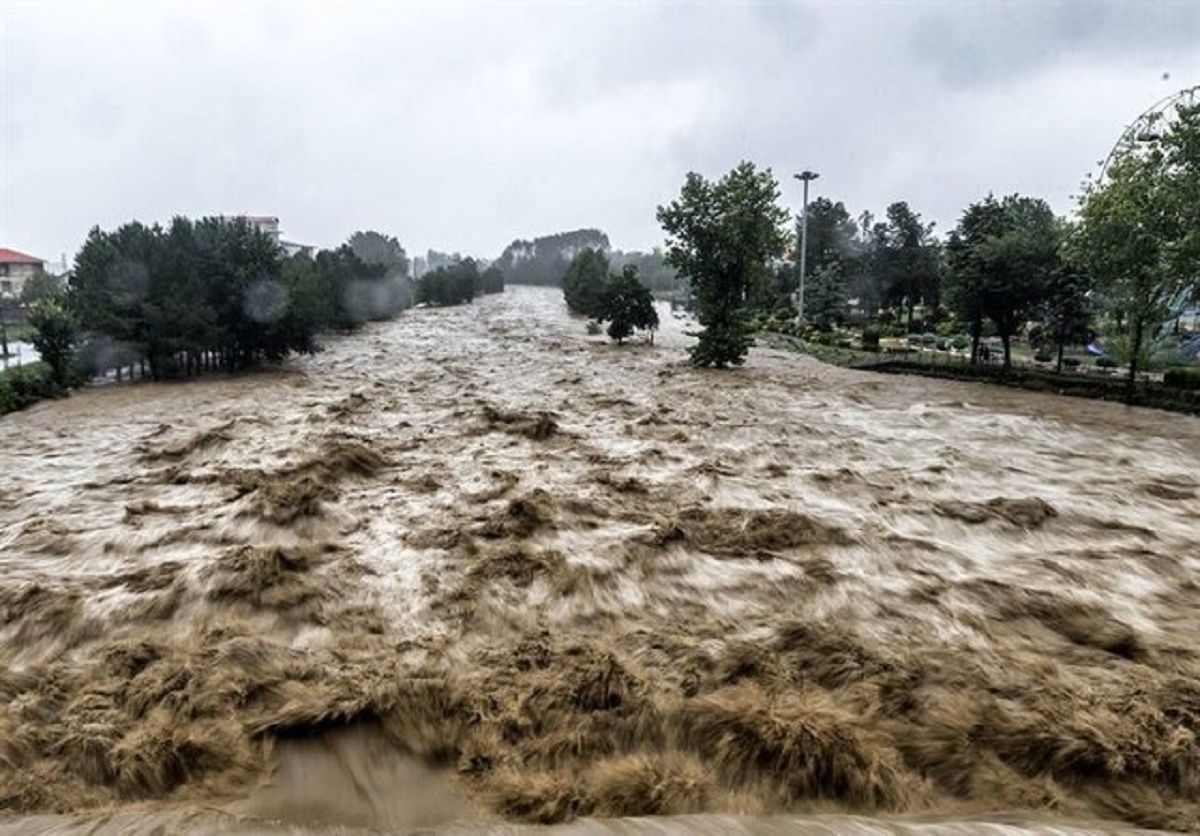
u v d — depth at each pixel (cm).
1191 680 667
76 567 916
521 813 515
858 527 1073
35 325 2580
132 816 492
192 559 928
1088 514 1162
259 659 684
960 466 1452
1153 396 2267
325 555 948
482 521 1077
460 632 757
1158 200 2105
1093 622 780
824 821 498
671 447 1600
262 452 1505
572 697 626
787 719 584
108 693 639
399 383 2662
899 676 662
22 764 558
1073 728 581
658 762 564
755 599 844
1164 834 487
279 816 511
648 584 880
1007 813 519
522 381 2719
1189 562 967
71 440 1727
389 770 557
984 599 845
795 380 2903
